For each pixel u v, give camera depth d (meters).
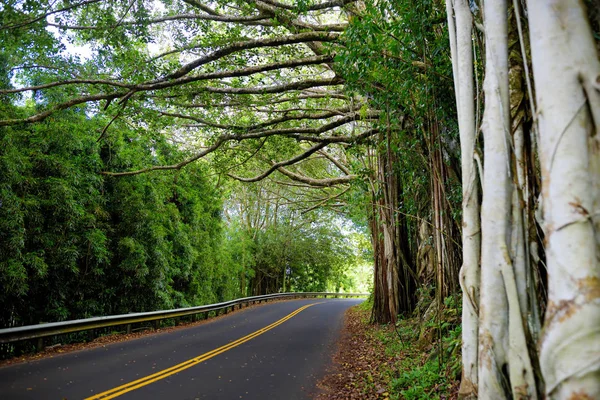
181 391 6.84
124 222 16.53
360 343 13.27
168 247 19.28
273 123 16.30
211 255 25.52
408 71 8.58
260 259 41.34
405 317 15.57
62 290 13.46
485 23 3.63
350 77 9.28
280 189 36.94
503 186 3.26
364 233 38.81
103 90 14.39
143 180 17.98
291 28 11.81
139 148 19.41
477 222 3.84
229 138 16.91
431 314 10.53
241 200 40.75
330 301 40.31
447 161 9.58
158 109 17.08
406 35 8.20
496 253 3.16
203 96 15.03
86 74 14.65
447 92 8.73
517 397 2.85
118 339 12.92
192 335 14.20
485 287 3.15
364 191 13.85
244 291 37.53
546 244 2.48
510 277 3.06
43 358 9.34
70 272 13.73
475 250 3.80
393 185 13.95
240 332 15.30
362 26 8.05
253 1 11.53
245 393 6.91
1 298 11.05
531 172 3.36
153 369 8.40
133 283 16.83
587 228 2.32
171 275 19.62
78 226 13.88
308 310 27.31
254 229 42.62
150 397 6.42
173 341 12.59
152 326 16.30
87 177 14.65
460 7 4.51
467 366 3.63
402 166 11.74
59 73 14.62
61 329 10.90
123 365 8.73
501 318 3.05
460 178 9.52
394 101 9.52
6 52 12.94
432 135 9.02
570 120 2.47
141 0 11.78
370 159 14.69
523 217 3.23
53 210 12.66
